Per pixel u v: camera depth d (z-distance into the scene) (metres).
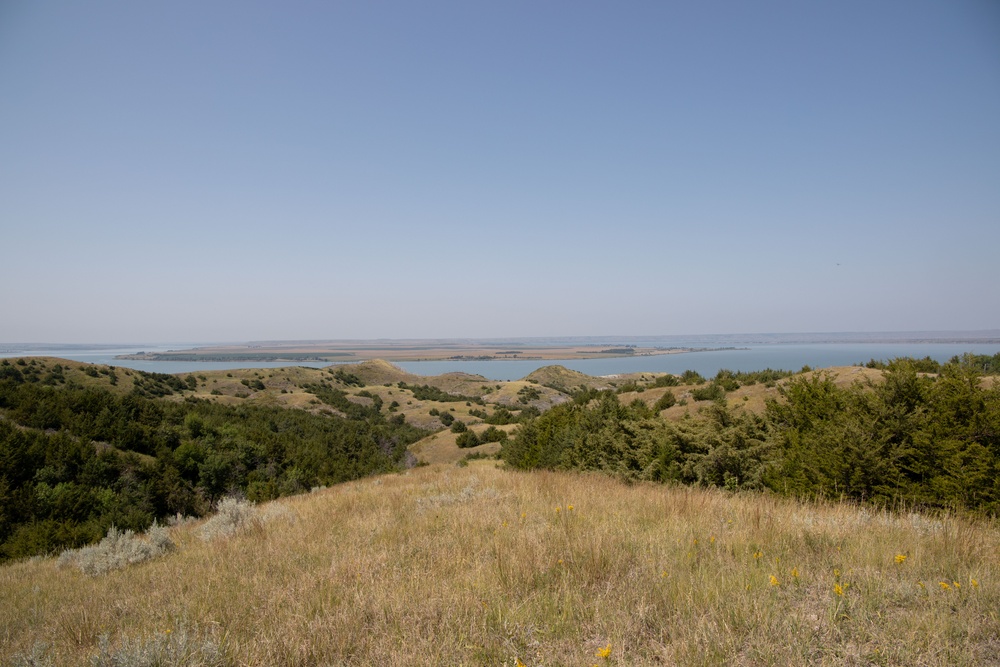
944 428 8.83
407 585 4.73
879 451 9.30
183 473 43.19
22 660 3.96
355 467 62.91
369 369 168.62
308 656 3.51
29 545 25.14
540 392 133.38
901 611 3.57
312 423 78.75
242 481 46.78
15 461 31.50
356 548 6.62
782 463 11.15
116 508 31.98
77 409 46.12
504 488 12.08
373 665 3.30
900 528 6.19
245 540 8.51
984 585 3.96
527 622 3.73
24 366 78.44
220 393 100.19
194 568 6.76
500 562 4.96
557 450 21.42
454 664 3.18
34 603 6.17
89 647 4.12
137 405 51.19
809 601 3.89
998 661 2.95
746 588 4.01
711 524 6.69
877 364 24.88
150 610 4.93
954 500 8.12
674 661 3.04
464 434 62.09
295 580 5.38
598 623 3.64
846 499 9.35
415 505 10.32
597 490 11.14
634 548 5.48
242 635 3.96
